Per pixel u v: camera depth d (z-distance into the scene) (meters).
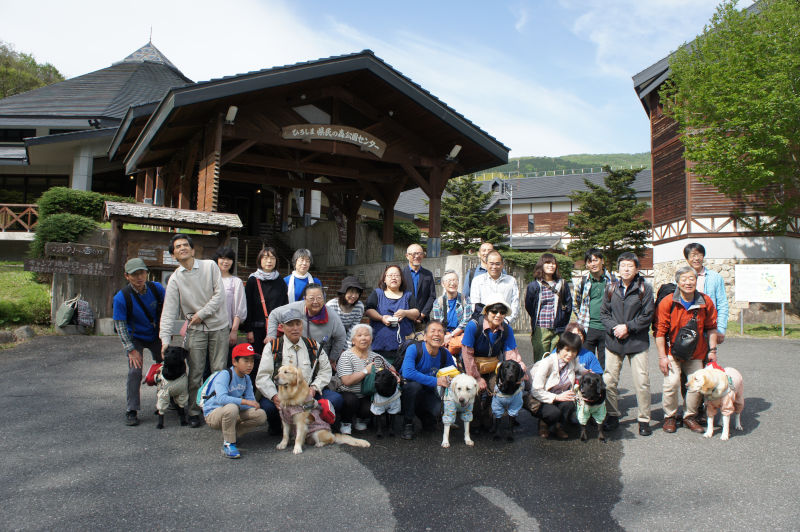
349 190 15.97
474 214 31.03
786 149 13.66
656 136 20.91
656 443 4.75
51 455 4.07
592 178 41.34
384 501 3.45
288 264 16.41
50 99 21.78
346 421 4.93
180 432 4.74
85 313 9.12
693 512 3.36
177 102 9.45
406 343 5.10
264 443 4.61
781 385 6.89
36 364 6.98
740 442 4.75
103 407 5.38
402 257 15.81
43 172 21.02
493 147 12.49
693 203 18.48
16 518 3.08
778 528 3.16
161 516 3.16
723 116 14.07
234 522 3.11
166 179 15.58
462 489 3.69
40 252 10.27
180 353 4.70
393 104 12.24
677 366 5.05
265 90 10.66
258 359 5.32
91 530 2.97
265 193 23.31
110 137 18.52
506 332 5.20
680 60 15.15
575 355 4.98
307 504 3.37
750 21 13.75
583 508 3.41
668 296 5.05
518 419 5.66
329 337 5.04
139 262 4.93
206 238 9.65
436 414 4.94
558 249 31.52
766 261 17.31
